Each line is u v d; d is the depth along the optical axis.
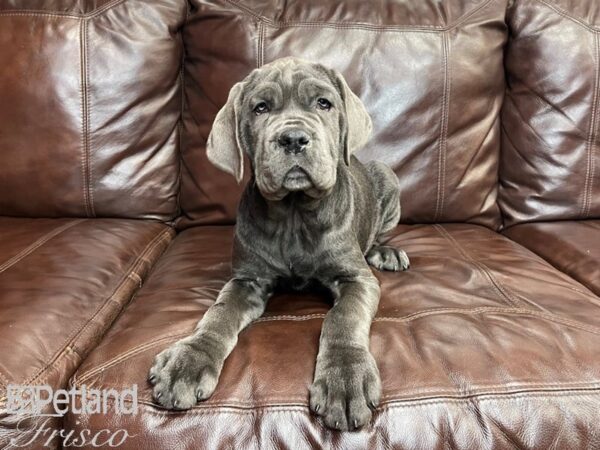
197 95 2.27
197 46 2.24
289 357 1.25
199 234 2.15
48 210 2.22
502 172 2.35
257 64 2.17
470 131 2.25
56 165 2.18
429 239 2.06
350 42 2.19
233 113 1.62
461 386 1.18
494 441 1.14
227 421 1.14
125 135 2.20
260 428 1.13
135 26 2.19
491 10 2.27
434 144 2.23
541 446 1.15
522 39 2.26
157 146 2.25
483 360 1.24
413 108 2.20
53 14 2.18
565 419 1.16
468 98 2.23
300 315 1.50
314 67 1.69
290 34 2.18
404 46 2.20
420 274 1.73
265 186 1.49
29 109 2.16
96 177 2.20
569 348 1.30
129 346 1.32
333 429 1.12
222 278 1.72
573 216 2.27
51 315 1.41
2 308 1.40
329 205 1.63
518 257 1.85
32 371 1.23
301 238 1.62
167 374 1.17
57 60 2.15
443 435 1.14
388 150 2.22
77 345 1.37
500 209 2.34
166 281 1.71
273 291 1.70
